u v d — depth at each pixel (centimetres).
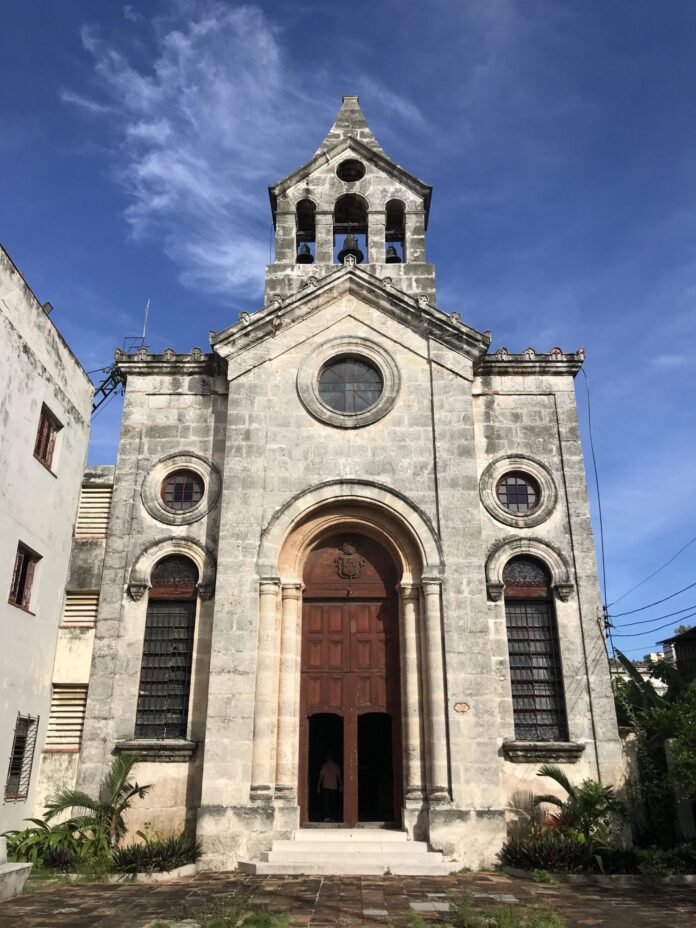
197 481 2100
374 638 1947
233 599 1858
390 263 2386
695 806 1753
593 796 1666
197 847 1661
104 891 1379
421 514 1936
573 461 2084
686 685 2191
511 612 1972
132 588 1959
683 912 1227
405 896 1348
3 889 1295
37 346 1869
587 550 1998
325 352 2103
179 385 2169
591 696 1873
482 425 2122
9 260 1722
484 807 1697
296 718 1839
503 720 1855
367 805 2095
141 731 1870
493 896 1357
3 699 1666
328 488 1961
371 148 2416
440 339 2106
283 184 2392
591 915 1205
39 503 1866
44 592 1881
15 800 1705
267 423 2022
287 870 1586
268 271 2298
